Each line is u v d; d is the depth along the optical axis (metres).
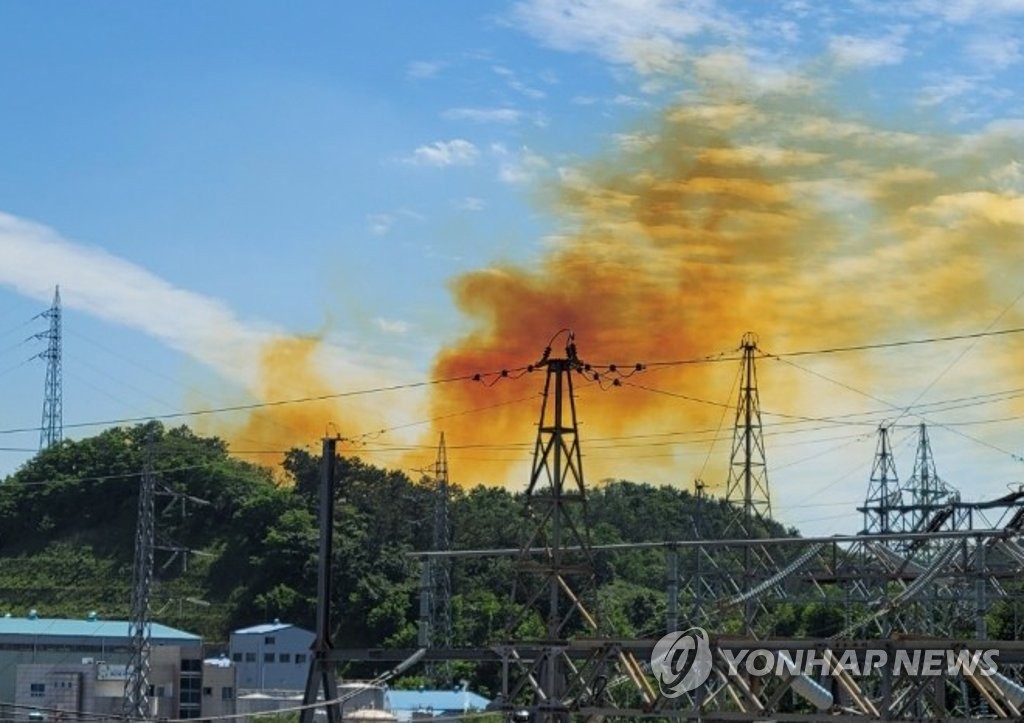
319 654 73.06
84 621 167.12
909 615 110.56
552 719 65.62
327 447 75.31
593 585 69.44
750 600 89.12
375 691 133.88
